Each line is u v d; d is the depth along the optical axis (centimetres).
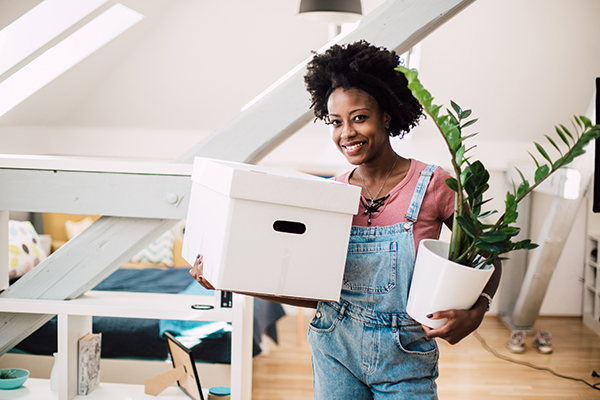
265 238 116
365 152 121
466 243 114
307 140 448
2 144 355
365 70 118
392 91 117
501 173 453
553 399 304
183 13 342
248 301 217
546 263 391
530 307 411
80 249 191
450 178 110
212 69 386
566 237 377
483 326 441
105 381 260
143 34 354
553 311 472
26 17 269
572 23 342
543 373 343
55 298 193
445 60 375
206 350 256
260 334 304
